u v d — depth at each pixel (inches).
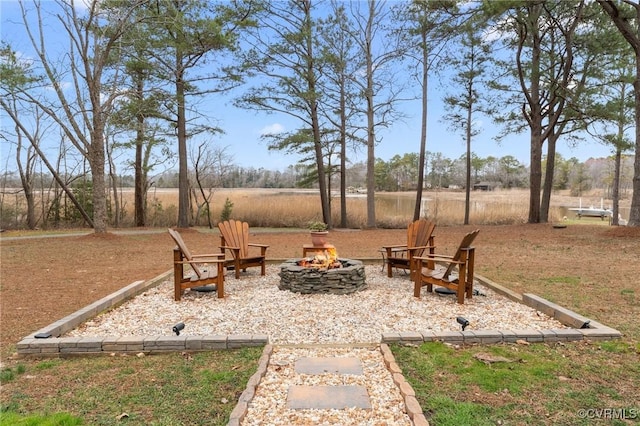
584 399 98.9
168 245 420.5
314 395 102.7
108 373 116.9
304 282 217.2
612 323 155.5
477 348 132.3
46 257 341.7
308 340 150.1
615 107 497.7
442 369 116.3
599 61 525.0
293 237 502.3
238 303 198.7
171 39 482.6
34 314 178.9
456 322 166.6
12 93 440.8
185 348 132.8
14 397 103.0
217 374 114.8
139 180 711.7
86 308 172.9
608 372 113.3
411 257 244.8
